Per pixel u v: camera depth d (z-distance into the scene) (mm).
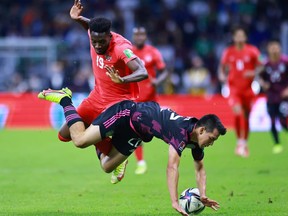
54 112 84000
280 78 58000
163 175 45719
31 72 93188
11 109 84625
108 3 107062
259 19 104500
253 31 102062
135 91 32469
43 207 33938
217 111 82000
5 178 44688
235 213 31859
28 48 93625
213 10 105562
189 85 92812
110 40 30641
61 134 32969
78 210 33062
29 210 33031
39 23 105250
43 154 59250
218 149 61812
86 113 32906
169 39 102188
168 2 107750
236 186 40375
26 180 43719
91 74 89812
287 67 57969
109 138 31156
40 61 93625
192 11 106438
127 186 40969
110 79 31594
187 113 82188
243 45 57938
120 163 31328
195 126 27562
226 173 46094
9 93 92125
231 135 75000
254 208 33188
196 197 29484
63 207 33906
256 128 79875
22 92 92000
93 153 60219
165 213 32156
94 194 38094
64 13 106938
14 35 104688
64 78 88812
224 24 103312
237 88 57500
